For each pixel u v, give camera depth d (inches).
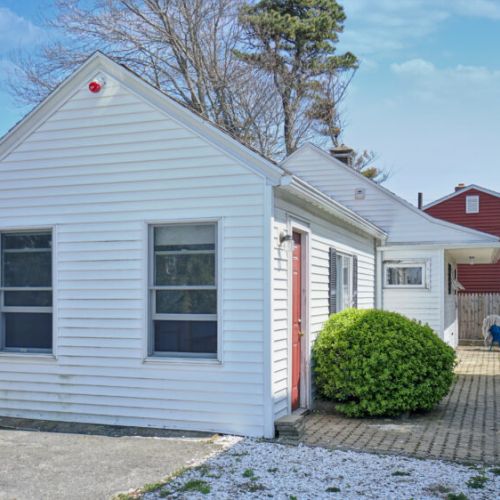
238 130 950.4
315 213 374.3
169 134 313.0
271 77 996.6
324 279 392.8
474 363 635.5
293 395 336.8
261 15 986.1
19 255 342.0
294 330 341.4
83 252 325.7
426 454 262.2
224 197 302.0
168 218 311.0
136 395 312.3
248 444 277.9
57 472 238.7
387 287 621.0
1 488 220.2
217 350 300.7
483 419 337.1
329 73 1056.8
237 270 298.0
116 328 317.4
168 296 313.0
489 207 1060.5
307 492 213.9
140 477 231.6
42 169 335.6
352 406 335.0
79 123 329.7
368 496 209.8
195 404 302.0
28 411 332.2
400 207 627.2
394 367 332.5
